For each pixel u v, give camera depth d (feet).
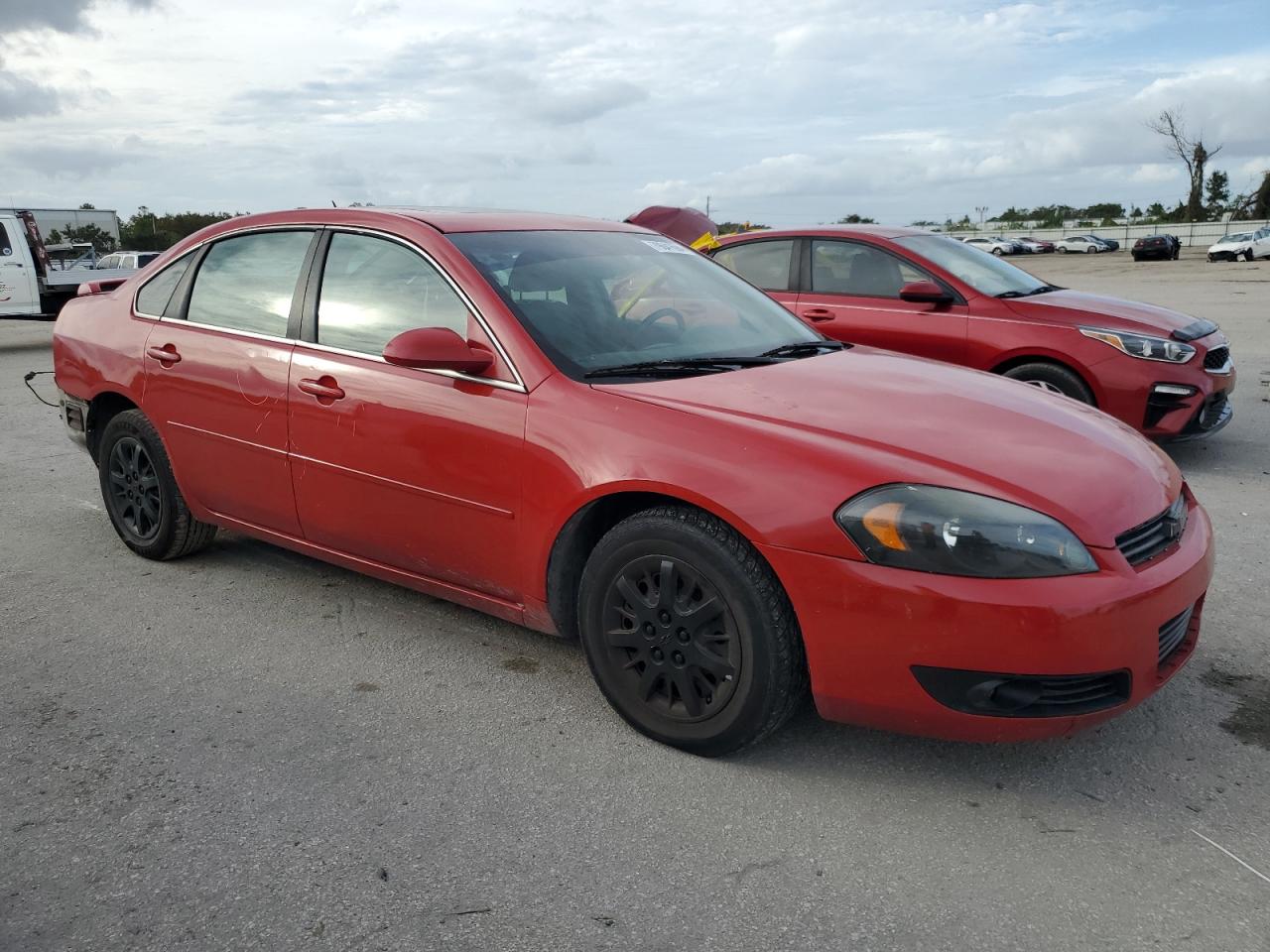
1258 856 7.61
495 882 7.34
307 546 12.17
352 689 10.49
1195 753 9.11
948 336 20.34
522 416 9.61
